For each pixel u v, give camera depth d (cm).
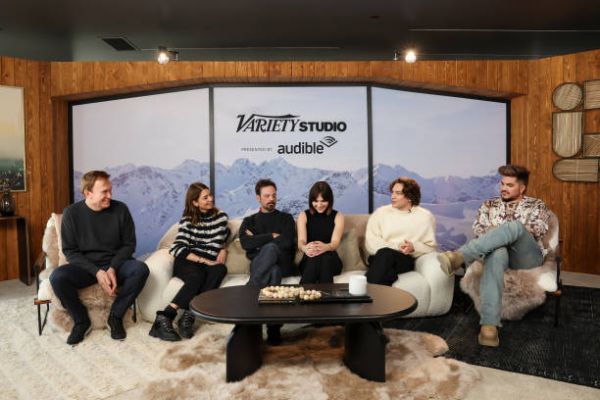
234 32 550
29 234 486
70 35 552
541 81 500
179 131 510
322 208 338
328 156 512
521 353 264
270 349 265
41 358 261
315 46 612
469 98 520
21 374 240
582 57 476
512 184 330
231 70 486
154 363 253
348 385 216
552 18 509
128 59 657
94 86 489
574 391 217
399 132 516
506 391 217
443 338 289
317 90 510
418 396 207
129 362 254
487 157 524
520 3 465
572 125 482
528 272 311
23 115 481
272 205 353
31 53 625
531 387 221
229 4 464
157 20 506
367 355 224
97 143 512
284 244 334
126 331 303
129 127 511
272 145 511
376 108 513
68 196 516
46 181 495
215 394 207
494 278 284
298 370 232
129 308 314
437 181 520
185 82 496
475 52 645
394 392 210
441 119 518
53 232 330
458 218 523
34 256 489
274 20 511
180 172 511
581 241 484
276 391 209
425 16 501
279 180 512
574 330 304
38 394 218
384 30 546
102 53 629
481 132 523
